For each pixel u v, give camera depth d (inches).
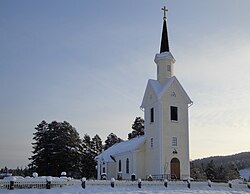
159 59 2038.6
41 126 3115.2
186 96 1982.0
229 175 3917.3
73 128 3248.0
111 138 4256.9
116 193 1200.8
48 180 1191.6
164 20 2128.4
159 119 1886.1
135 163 1975.9
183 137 1920.5
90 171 3506.4
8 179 1145.4
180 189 1445.6
